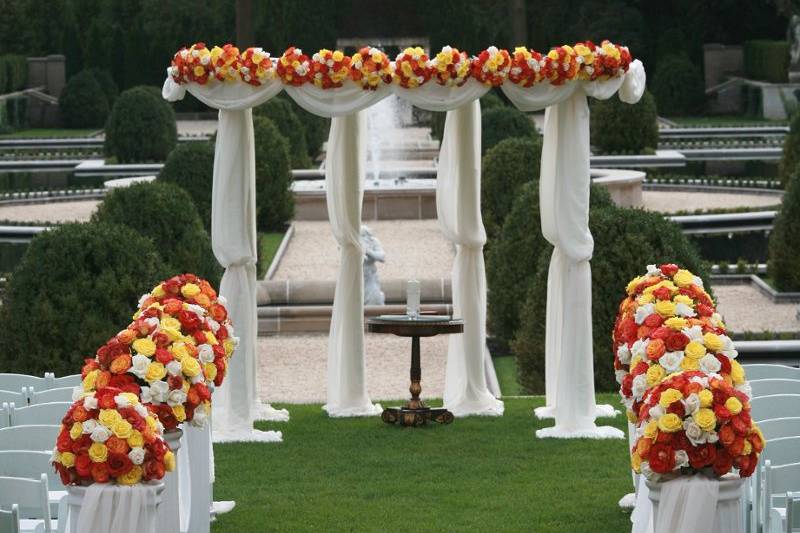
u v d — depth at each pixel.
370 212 32.31
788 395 10.15
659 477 8.05
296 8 65.81
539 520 10.77
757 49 65.25
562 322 13.43
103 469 7.93
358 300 14.70
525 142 24.88
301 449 13.20
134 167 41.72
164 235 19.30
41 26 69.31
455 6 65.44
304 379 18.25
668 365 8.44
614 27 67.88
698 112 63.66
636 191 32.59
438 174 14.54
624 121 42.91
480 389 14.74
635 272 16.12
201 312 9.71
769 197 34.91
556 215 13.23
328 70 12.80
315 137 45.88
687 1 69.06
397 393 17.28
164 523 9.30
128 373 8.95
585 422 13.52
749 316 21.42
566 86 12.95
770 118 61.91
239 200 13.34
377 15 67.38
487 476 12.16
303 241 28.98
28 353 15.33
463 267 14.55
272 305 21.72
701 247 28.88
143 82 64.38
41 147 52.81
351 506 11.23
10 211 33.69
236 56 12.87
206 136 50.97
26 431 9.36
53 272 15.45
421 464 12.59
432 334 13.68
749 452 7.88
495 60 12.79
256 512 11.06
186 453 10.03
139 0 71.00
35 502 8.21
